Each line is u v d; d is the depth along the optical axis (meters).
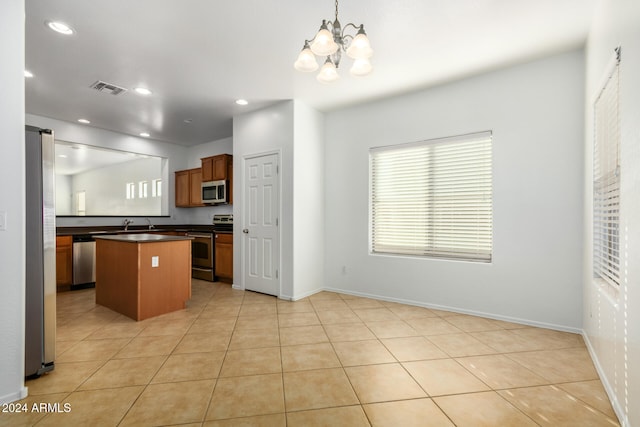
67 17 2.20
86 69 2.99
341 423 1.55
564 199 2.74
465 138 3.24
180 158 6.29
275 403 1.71
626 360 1.54
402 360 2.23
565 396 1.79
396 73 3.10
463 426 1.53
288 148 3.84
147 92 3.55
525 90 2.91
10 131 1.74
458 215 3.34
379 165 3.92
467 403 1.72
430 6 2.11
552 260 2.80
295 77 3.19
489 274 3.11
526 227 2.92
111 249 3.43
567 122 2.73
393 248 3.81
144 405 1.69
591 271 2.33
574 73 2.69
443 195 3.44
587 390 1.85
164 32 2.40
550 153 2.80
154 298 3.21
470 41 2.54
